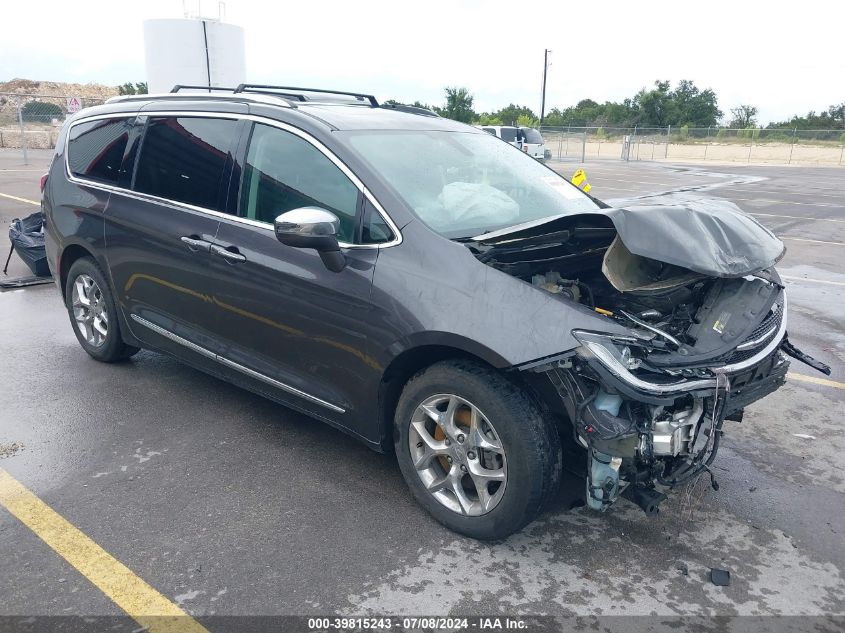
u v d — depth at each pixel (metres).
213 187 4.03
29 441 4.06
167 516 3.36
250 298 3.80
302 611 2.75
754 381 3.31
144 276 4.45
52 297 7.04
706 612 2.81
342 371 3.48
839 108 54.12
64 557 3.05
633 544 3.24
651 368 2.88
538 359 2.83
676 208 3.33
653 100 57.94
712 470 3.94
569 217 3.24
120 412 4.46
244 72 22.08
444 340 3.04
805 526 3.43
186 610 2.74
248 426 4.31
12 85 55.34
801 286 8.38
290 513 3.41
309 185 3.61
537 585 2.94
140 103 4.71
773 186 22.81
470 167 3.99
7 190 15.19
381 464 3.90
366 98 4.89
